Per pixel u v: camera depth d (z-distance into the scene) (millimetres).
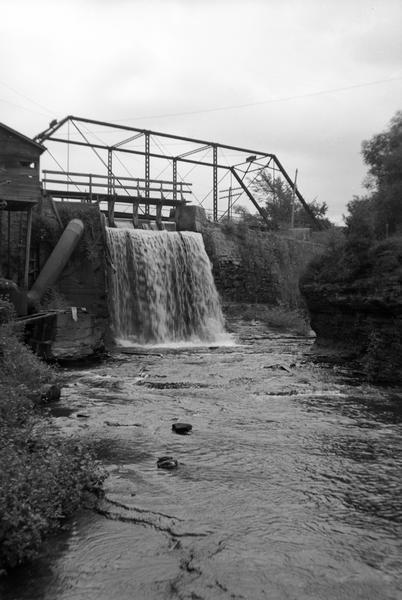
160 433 11797
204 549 6684
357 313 20719
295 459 10117
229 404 14617
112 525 7312
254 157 49688
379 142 26688
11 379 12352
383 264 19156
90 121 37781
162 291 32656
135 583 5902
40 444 8977
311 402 14820
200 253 35906
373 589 5797
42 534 6781
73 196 35125
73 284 28672
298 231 49688
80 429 11906
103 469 9195
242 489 8641
